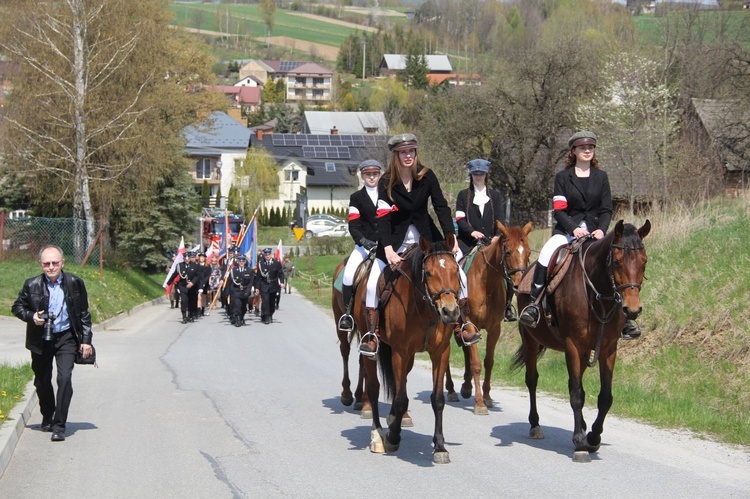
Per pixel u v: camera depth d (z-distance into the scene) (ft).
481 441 27.76
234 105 424.87
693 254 47.96
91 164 115.65
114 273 116.47
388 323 25.31
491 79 153.89
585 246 25.85
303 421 31.19
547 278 27.32
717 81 122.93
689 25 145.69
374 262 26.89
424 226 26.48
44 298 27.73
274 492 21.57
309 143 284.00
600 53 150.51
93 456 25.76
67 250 104.47
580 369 25.44
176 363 49.11
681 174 96.22
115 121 116.06
